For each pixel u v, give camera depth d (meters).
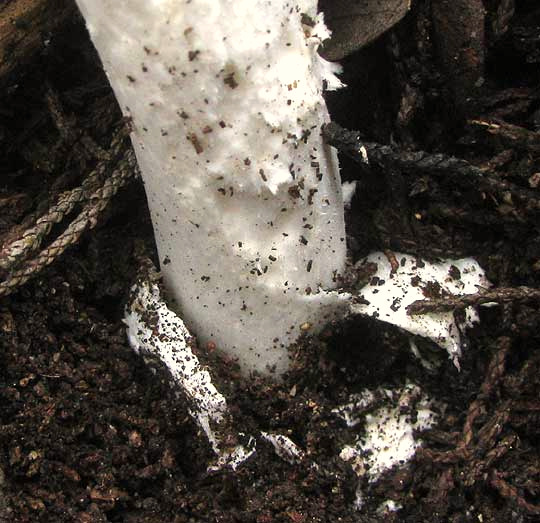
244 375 0.13
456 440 0.13
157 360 0.13
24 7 0.13
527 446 0.13
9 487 0.12
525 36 0.14
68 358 0.13
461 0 0.13
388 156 0.12
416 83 0.14
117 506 0.13
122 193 0.14
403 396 0.14
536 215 0.13
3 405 0.13
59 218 0.13
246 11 0.10
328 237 0.12
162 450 0.13
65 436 0.13
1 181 0.14
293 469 0.13
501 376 0.13
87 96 0.15
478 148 0.14
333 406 0.13
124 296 0.14
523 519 0.13
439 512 0.13
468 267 0.14
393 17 0.13
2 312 0.13
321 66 0.12
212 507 0.13
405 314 0.13
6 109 0.14
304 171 0.12
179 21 0.10
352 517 0.13
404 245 0.14
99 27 0.10
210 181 0.11
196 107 0.11
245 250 0.12
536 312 0.13
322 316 0.13
